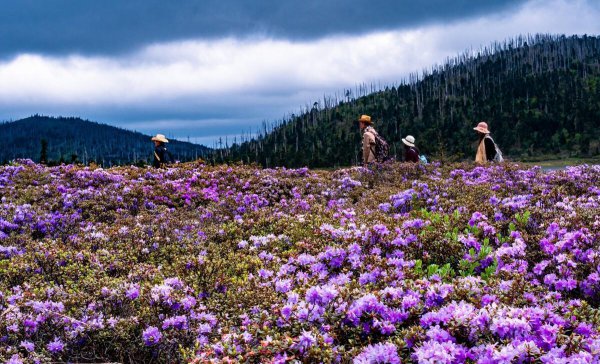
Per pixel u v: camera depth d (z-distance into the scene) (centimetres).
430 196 1354
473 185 1471
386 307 558
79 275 874
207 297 764
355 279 738
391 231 932
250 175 1981
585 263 709
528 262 791
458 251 860
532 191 1298
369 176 1898
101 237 1140
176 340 650
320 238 966
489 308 522
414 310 555
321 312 568
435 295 582
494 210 1065
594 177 1442
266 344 510
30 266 898
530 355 445
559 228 881
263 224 1199
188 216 1519
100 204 1563
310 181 1930
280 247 1022
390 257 852
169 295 707
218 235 1155
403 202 1323
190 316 686
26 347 635
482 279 717
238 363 511
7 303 730
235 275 845
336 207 1509
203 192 1775
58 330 679
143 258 1034
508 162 1847
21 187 1786
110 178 1878
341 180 1894
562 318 518
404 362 476
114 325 668
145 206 1620
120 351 662
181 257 918
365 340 543
